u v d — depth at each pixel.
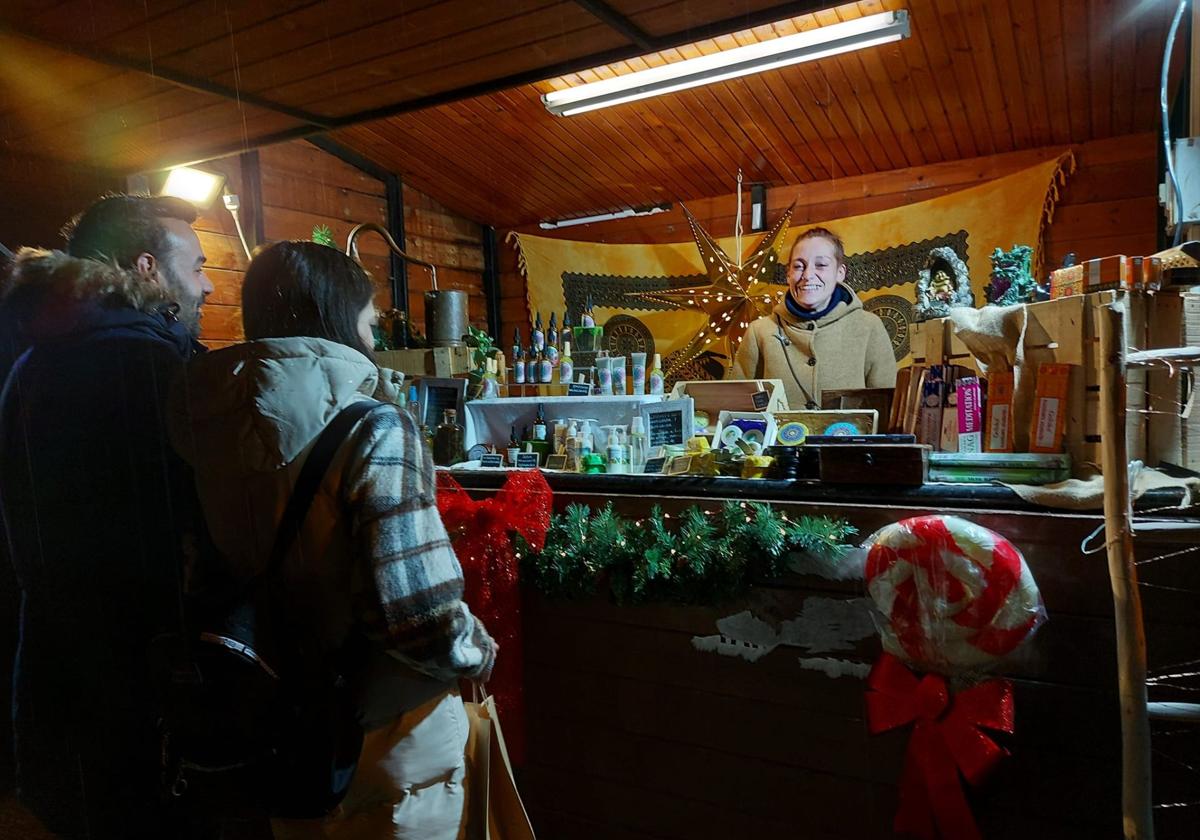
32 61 2.15
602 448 2.02
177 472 1.34
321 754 1.03
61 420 1.36
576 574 1.66
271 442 1.02
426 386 2.27
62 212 3.07
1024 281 1.77
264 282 1.14
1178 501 1.23
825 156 3.64
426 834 1.15
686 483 1.70
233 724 1.01
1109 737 1.29
